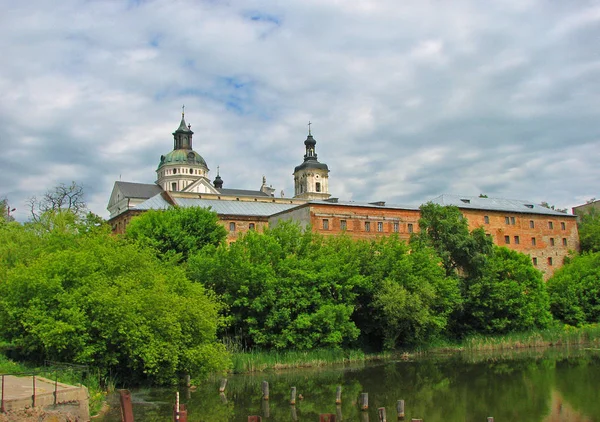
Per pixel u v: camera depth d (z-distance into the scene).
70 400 23.67
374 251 54.53
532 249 89.88
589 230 96.94
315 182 130.12
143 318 32.22
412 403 31.88
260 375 41.31
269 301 45.41
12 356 35.97
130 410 24.53
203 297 37.16
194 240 56.31
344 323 47.59
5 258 45.28
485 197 94.12
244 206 81.62
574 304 68.44
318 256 51.00
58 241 44.19
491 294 59.06
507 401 32.19
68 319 31.23
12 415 21.39
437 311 55.28
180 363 34.66
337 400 31.50
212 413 28.98
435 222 61.75
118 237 47.84
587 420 27.78
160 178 134.00
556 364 45.84
